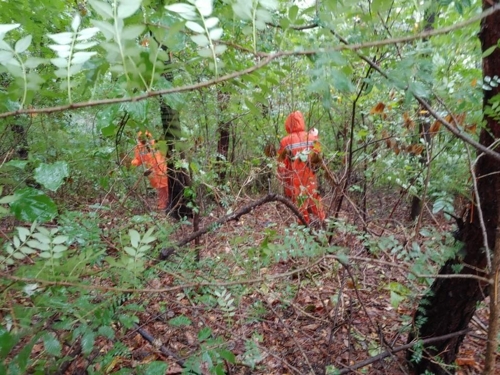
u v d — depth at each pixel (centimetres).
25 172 189
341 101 293
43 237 88
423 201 198
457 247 151
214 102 267
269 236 192
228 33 137
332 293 243
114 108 99
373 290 224
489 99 128
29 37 61
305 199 269
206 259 196
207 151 303
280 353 209
